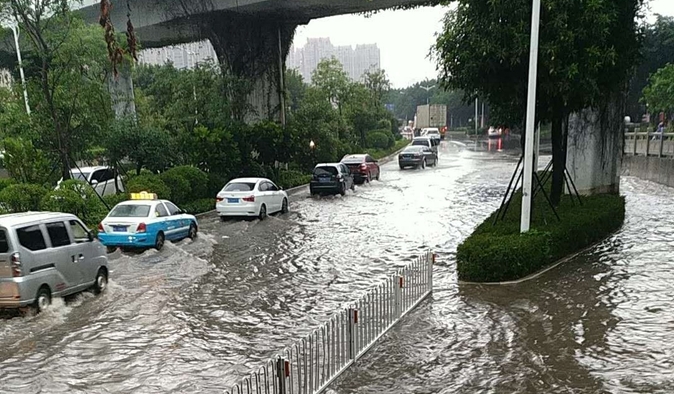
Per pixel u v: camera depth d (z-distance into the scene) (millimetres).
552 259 11844
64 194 16281
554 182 15266
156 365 7309
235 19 30812
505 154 49031
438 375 6844
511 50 11922
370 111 53250
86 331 8594
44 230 9531
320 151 36188
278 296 10406
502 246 10797
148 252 14164
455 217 19000
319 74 52000
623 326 8281
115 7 29672
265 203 19766
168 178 21125
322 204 23438
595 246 13562
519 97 13148
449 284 10805
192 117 28703
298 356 6328
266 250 14578
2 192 16062
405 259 13203
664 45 52844
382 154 50062
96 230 15664
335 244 15141
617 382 6512
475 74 12609
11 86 21797
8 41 24734
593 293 9867
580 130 18234
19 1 18594
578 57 11930
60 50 19359
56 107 19875
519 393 6324
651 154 28938
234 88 30234
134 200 15195
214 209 22094
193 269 12570
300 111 37562
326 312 9430
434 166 39688
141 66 47750
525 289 10250
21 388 6641
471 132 92062
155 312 9523
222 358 7539
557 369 6914
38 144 20203
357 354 7352
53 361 7438
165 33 31844
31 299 8977
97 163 27250
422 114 86375
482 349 7613
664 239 14234
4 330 8555
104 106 21141
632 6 13227
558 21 11500
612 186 18812
